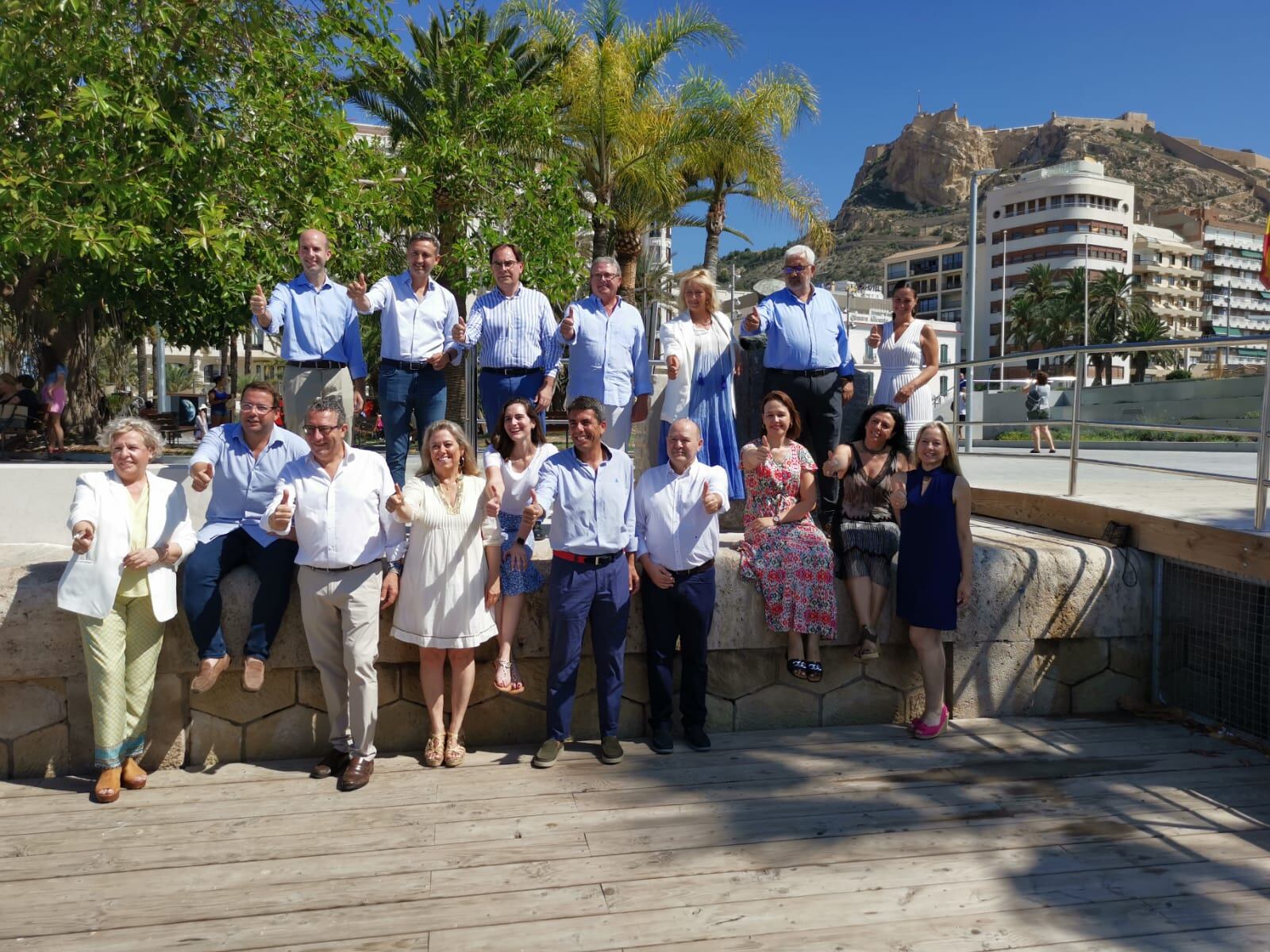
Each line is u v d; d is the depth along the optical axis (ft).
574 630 13.32
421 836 11.02
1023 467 34.22
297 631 13.51
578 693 14.96
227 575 13.46
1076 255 286.66
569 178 41.29
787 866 10.25
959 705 15.61
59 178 24.71
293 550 13.19
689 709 14.19
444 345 17.58
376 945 8.66
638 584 14.10
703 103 51.75
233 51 29.63
